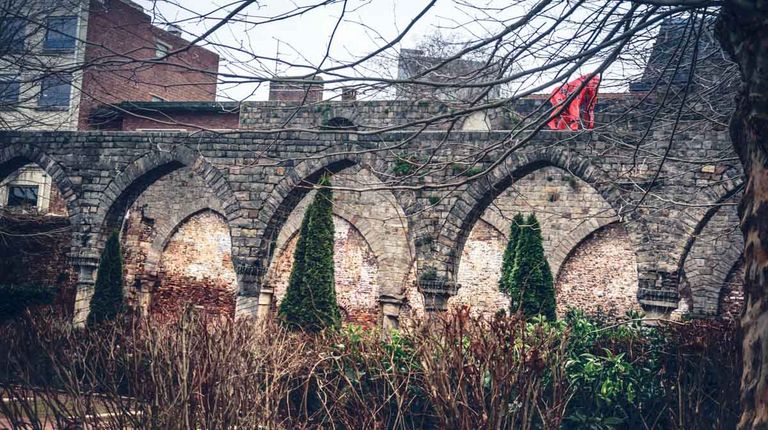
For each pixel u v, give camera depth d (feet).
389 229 87.51
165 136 71.46
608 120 56.54
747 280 16.33
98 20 84.58
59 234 91.86
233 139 69.31
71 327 41.83
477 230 86.38
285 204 67.72
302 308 56.59
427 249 63.00
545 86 22.33
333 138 66.54
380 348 35.96
